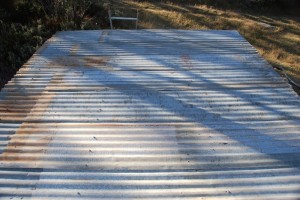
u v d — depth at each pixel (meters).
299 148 3.77
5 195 3.12
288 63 11.22
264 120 4.26
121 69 5.64
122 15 13.06
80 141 3.83
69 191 3.17
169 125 4.12
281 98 4.78
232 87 5.08
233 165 3.50
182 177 3.33
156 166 3.47
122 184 3.24
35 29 9.54
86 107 4.48
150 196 3.11
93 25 10.91
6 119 4.21
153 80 5.27
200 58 6.13
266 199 3.09
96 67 5.70
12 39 8.95
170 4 16.62
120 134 3.95
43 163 3.50
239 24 14.72
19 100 4.65
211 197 3.10
